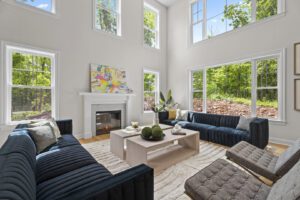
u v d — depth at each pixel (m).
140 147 2.19
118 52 4.68
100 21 4.41
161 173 2.15
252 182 1.37
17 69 3.16
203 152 2.93
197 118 4.41
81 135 3.96
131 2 5.00
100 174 1.34
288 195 0.86
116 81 4.56
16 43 3.04
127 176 0.92
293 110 3.26
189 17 5.37
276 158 1.90
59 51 3.59
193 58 5.23
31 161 1.22
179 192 1.74
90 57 4.10
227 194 1.19
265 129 3.01
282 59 3.38
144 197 0.98
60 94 3.61
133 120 5.06
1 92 2.92
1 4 2.92
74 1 3.83
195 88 5.30
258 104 3.84
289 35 3.30
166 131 3.02
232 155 1.83
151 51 5.59
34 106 3.37
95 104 4.20
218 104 4.75
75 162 1.57
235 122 3.61
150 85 5.71
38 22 3.31
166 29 6.13
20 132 1.76
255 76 3.85
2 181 0.69
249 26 3.90
